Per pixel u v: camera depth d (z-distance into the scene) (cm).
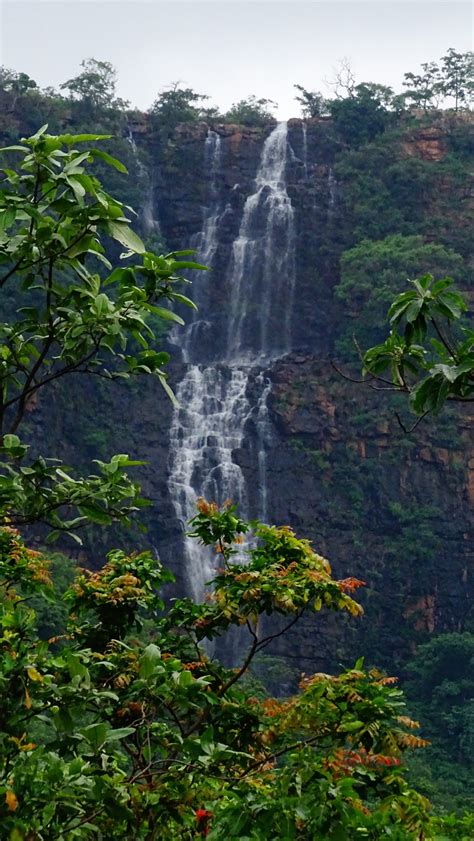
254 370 7044
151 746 870
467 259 7256
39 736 2091
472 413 6738
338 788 720
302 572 972
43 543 5975
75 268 780
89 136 746
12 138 7275
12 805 619
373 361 793
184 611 1028
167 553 6328
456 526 6600
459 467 6656
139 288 795
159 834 788
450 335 762
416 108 7944
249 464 6694
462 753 5303
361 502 6606
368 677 850
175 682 758
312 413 6806
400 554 6462
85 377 6475
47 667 732
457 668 5788
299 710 824
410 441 6662
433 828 760
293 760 746
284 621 6222
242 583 968
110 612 1033
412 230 7275
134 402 6650
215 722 913
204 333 7288
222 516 1020
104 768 721
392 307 766
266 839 695
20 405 805
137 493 824
